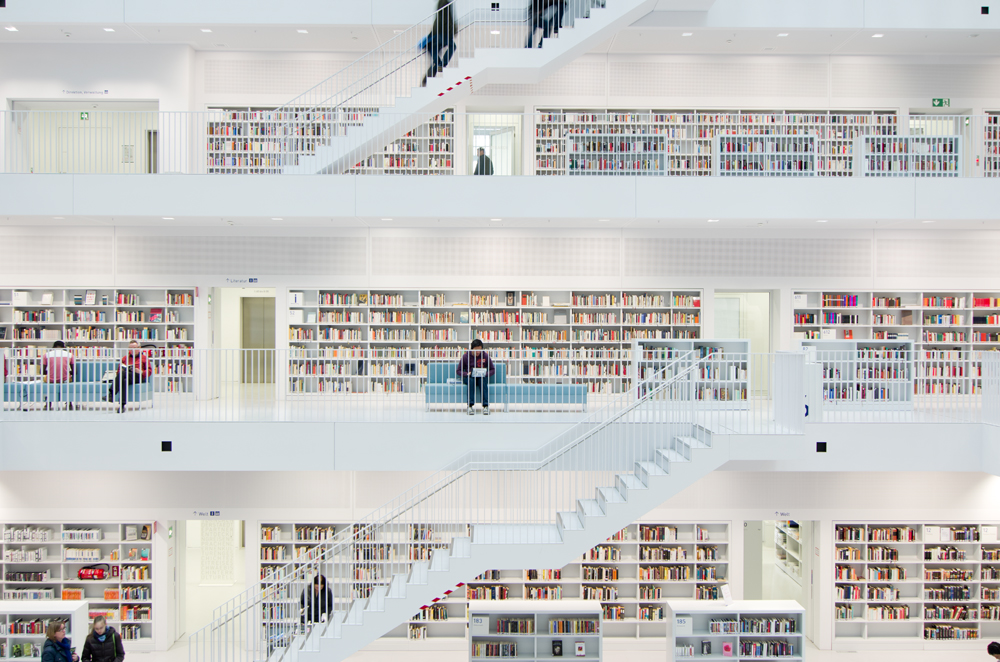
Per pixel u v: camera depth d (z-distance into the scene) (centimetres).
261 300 1630
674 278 1264
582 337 1281
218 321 1347
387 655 1113
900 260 1259
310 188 1073
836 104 1324
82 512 1137
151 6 1185
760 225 1194
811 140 1133
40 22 1182
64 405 1018
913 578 1158
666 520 1163
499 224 1197
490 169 1159
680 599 1156
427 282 1266
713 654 980
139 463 927
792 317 1262
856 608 1164
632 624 1159
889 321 1261
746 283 1262
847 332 1282
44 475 1137
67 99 1281
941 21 1198
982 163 1298
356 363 1267
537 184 1085
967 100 1329
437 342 1271
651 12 1201
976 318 1255
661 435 902
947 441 870
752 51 1312
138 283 1252
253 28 1215
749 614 994
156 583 1134
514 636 997
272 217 1077
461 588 1159
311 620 883
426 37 1196
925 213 1086
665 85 1328
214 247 1259
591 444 898
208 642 1150
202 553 1411
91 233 1248
